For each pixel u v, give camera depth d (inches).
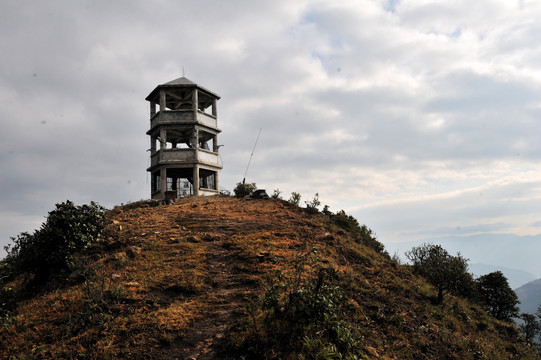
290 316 327.0
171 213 796.6
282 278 381.1
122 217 767.7
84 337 317.4
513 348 489.4
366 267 572.7
